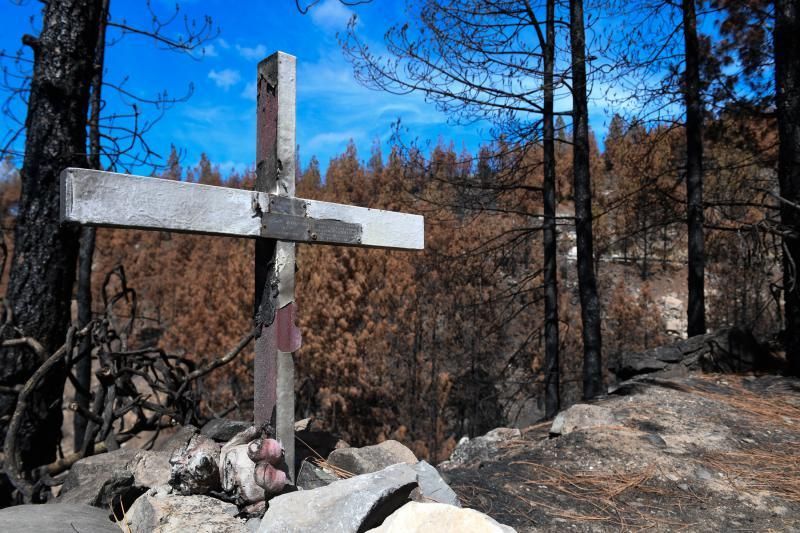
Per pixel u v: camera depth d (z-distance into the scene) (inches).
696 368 281.3
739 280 904.9
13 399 175.3
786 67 287.9
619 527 135.9
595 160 1349.7
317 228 128.6
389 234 141.6
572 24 331.6
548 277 380.5
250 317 924.0
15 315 180.1
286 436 119.6
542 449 186.5
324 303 817.5
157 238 1740.9
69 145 191.5
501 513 141.9
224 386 811.4
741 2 410.0
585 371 341.4
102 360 175.0
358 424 843.4
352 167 1987.0
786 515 141.5
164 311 1475.1
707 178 515.8
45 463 179.6
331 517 91.0
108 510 113.1
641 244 1440.7
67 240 189.3
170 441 147.3
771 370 280.7
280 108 125.1
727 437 190.4
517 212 366.0
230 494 110.7
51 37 192.1
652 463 168.9
